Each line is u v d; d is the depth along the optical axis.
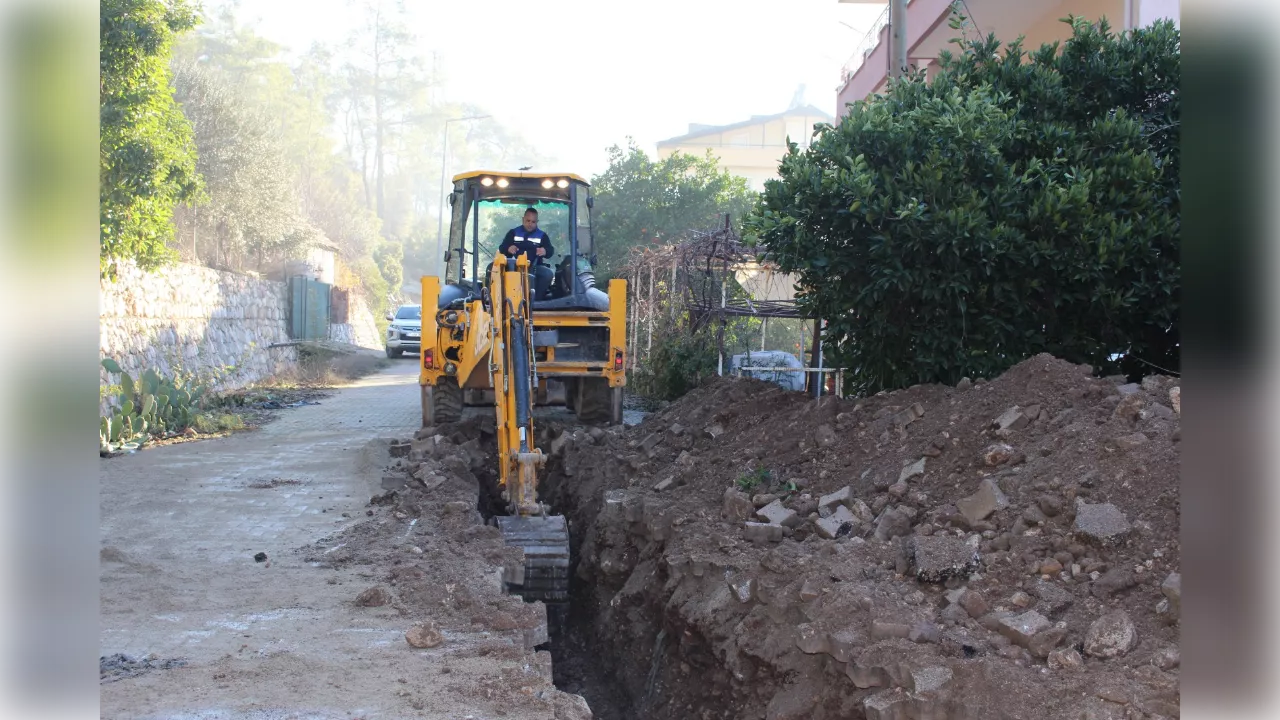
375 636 5.25
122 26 13.17
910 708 4.22
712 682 5.89
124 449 11.49
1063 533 5.13
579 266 12.18
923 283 7.52
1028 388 6.54
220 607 5.70
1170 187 7.94
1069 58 8.76
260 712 4.22
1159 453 5.22
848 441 7.38
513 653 5.01
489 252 11.82
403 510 7.97
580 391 11.83
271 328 25.00
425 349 11.63
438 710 4.29
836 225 7.74
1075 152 7.95
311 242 31.30
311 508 8.34
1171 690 3.83
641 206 26.95
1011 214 7.50
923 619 4.78
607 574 7.85
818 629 4.97
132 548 6.99
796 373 14.17
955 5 9.70
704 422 9.80
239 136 25.80
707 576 6.26
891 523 5.92
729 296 15.03
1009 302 7.73
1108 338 7.93
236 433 13.47
